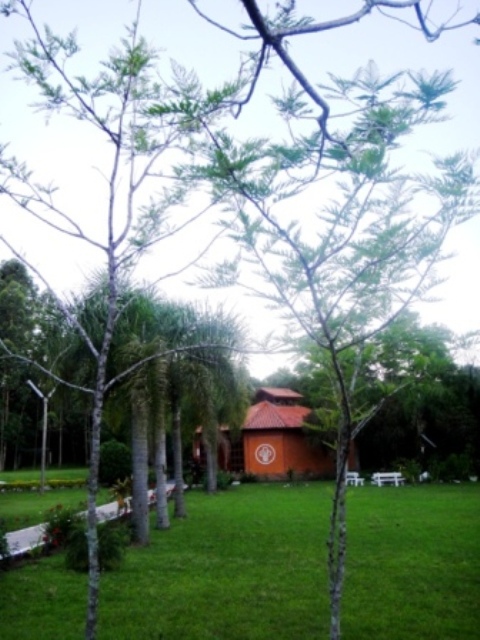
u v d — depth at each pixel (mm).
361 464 33406
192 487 27719
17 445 47969
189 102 2855
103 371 4637
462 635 6195
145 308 12242
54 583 8711
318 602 7496
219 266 3457
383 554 10312
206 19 2404
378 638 6176
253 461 32594
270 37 2264
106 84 4398
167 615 7102
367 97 2637
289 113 2850
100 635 6426
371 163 2713
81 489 29641
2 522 10633
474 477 27781
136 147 4457
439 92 2527
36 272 4805
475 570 8945
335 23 2305
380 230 3338
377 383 5219
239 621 6832
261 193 2963
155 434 12828
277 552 10805
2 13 4133
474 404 28906
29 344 34281
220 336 12953
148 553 10930
